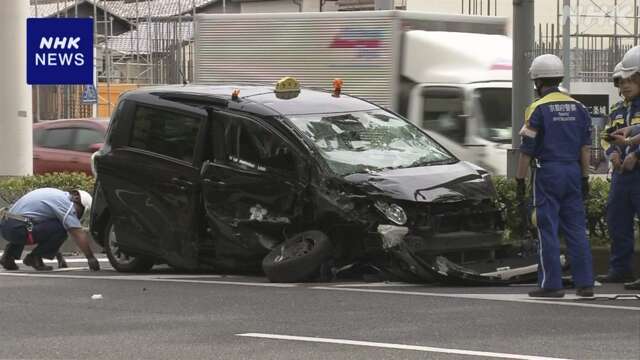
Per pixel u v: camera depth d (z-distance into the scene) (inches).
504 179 1273.4
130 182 1203.9
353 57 1643.7
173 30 4384.8
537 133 940.0
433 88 1588.3
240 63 1745.8
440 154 1158.3
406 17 1615.4
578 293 944.3
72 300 969.5
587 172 952.9
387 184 1043.9
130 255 1220.5
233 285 1059.3
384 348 713.0
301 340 747.4
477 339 743.7
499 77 1588.3
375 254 1046.4
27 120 1752.0
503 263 1088.8
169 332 790.5
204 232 1162.0
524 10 1328.7
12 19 1733.5
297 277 1060.5
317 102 1164.5
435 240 1043.3
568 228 946.7
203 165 1147.9
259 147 1114.1
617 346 716.0
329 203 1058.7
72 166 1898.4
